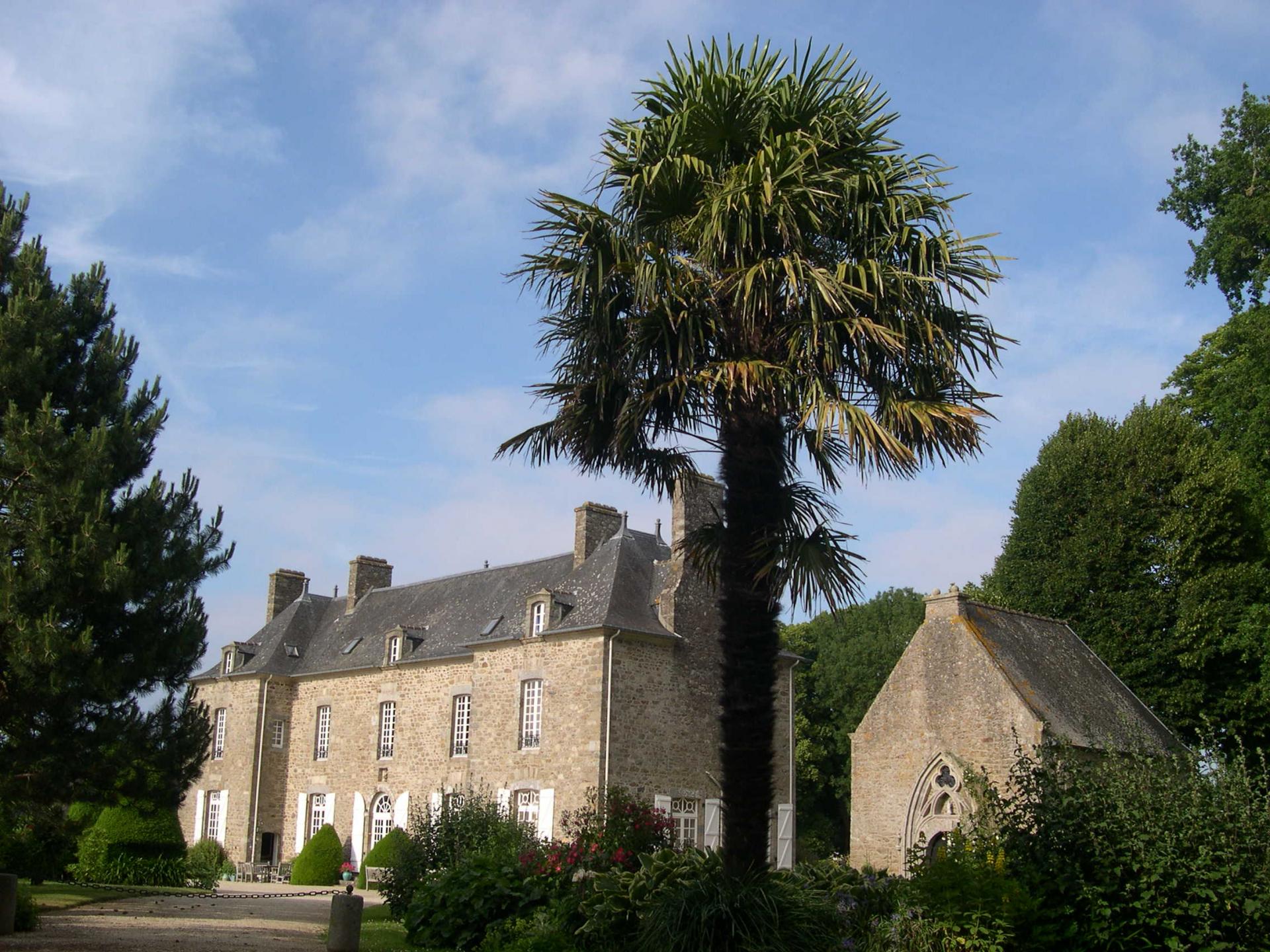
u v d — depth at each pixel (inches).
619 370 490.0
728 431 465.1
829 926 450.9
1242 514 1184.2
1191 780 517.7
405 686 1451.8
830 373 454.6
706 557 477.4
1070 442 1291.8
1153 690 1153.4
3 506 705.0
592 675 1171.3
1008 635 984.9
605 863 594.9
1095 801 506.3
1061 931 482.9
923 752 930.1
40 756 682.2
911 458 422.3
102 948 527.5
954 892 468.1
